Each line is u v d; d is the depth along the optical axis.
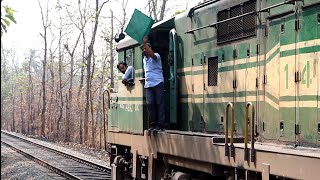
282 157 5.31
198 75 8.48
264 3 6.81
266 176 5.57
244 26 7.27
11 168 17.53
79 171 15.09
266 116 6.69
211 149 6.82
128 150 10.55
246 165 6.01
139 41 8.52
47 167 17.09
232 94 7.50
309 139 5.79
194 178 8.04
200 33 8.41
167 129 9.20
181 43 9.02
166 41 9.47
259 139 6.84
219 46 7.87
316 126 5.68
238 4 7.39
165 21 9.34
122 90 10.34
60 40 45.97
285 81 6.25
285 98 6.24
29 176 14.98
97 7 32.88
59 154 22.27
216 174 6.97
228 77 7.62
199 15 8.45
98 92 43.94
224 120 7.68
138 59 9.52
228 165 6.41
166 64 9.45
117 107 10.65
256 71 6.93
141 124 9.23
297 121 6.00
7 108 77.94
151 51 8.54
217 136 7.12
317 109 5.66
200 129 8.40
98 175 14.13
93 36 33.44
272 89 6.55
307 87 5.84
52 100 51.72
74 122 48.19
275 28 6.53
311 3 5.84
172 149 7.96
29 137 42.06
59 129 45.09
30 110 58.47
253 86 6.99
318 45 5.70
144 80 9.06
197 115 8.49
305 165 4.93
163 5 26.97
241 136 7.24
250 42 7.11
